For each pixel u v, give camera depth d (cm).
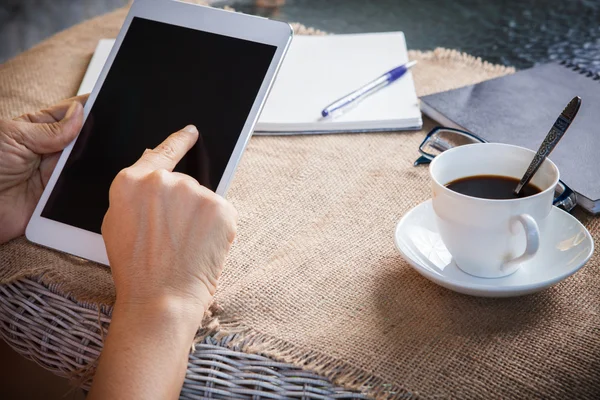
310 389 62
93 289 74
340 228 81
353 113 101
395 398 60
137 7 88
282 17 135
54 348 72
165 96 83
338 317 69
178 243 67
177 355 62
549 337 65
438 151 93
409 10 137
